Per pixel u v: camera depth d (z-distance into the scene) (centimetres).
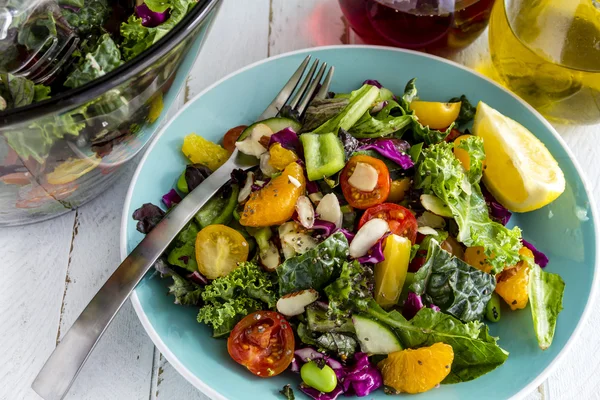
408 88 51
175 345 43
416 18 51
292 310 43
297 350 43
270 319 43
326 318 43
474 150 47
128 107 42
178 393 45
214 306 44
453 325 42
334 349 43
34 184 44
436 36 53
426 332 42
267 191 45
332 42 58
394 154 47
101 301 43
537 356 43
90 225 50
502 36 51
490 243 44
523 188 46
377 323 43
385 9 51
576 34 49
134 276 43
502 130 48
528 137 48
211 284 44
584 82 49
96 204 51
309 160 46
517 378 42
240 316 44
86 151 43
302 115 50
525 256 45
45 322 47
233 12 59
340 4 54
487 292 44
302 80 52
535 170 47
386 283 44
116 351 46
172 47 40
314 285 44
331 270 44
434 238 45
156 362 46
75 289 48
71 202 49
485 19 53
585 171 52
